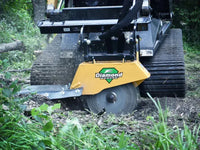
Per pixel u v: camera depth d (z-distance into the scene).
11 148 3.25
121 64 5.42
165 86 6.44
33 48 10.89
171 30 7.30
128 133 4.22
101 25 5.80
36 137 3.37
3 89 3.53
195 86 7.96
